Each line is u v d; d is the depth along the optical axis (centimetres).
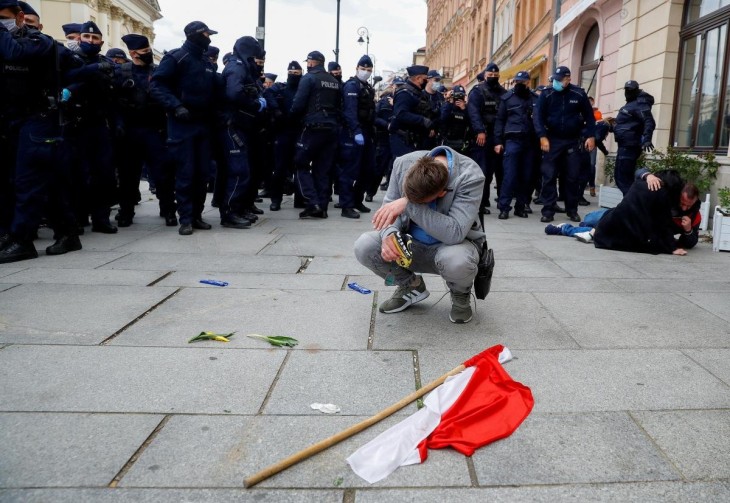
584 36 1383
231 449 215
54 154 494
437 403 236
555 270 495
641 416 241
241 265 498
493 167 862
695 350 312
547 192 786
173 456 210
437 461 209
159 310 371
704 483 196
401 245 311
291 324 348
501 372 259
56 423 231
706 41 844
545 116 768
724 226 582
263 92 779
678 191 558
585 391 263
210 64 614
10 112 475
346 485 195
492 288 434
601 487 194
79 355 298
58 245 531
